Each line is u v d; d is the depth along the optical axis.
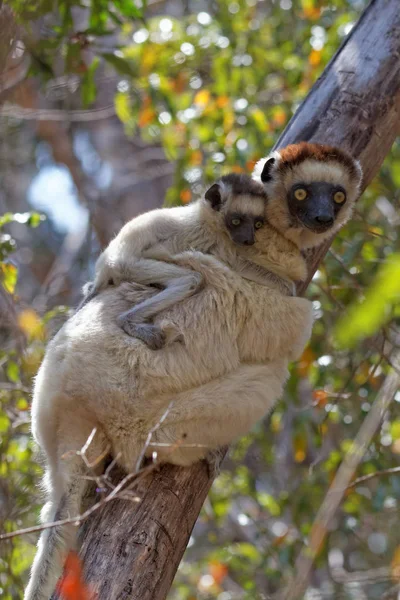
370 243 13.55
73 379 7.64
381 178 14.13
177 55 15.72
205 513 14.59
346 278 12.98
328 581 14.91
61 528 7.54
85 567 7.29
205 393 7.73
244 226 8.49
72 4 12.76
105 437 7.64
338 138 9.72
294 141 9.77
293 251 8.80
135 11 12.77
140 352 7.69
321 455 14.03
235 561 14.48
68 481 7.61
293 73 15.55
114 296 8.12
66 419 7.68
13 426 12.10
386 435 13.54
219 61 15.45
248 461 17.16
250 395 7.86
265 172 9.16
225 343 7.96
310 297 13.12
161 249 8.36
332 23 15.41
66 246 22.70
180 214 8.78
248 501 16.81
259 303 8.12
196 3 21.72
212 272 8.13
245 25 16.08
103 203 23.44
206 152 15.12
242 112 14.94
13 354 12.65
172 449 7.29
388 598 12.52
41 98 21.66
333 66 10.02
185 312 7.94
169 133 15.38
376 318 5.25
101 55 13.20
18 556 12.12
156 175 23.45
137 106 15.49
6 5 10.32
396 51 9.92
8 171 23.11
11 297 12.91
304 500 13.83
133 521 7.48
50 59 13.27
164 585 7.48
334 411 13.29
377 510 13.27
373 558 15.18
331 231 9.26
